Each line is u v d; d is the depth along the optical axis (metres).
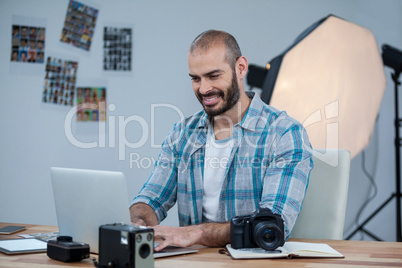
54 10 3.79
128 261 1.23
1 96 3.83
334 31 3.39
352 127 3.35
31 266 1.33
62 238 1.43
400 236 3.30
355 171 3.35
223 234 1.56
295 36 3.47
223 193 1.93
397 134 3.30
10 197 3.81
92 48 3.75
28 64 3.80
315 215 1.93
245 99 1.99
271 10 3.51
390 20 3.32
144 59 3.70
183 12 3.66
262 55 3.52
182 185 2.03
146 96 3.69
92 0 3.76
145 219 1.91
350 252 1.50
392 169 3.31
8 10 3.82
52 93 3.78
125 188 1.38
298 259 1.41
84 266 1.33
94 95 3.74
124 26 3.72
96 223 1.43
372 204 3.34
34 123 3.79
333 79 3.38
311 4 3.44
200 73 1.87
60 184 1.54
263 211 1.47
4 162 3.82
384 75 3.32
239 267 1.31
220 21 3.59
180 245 1.50
